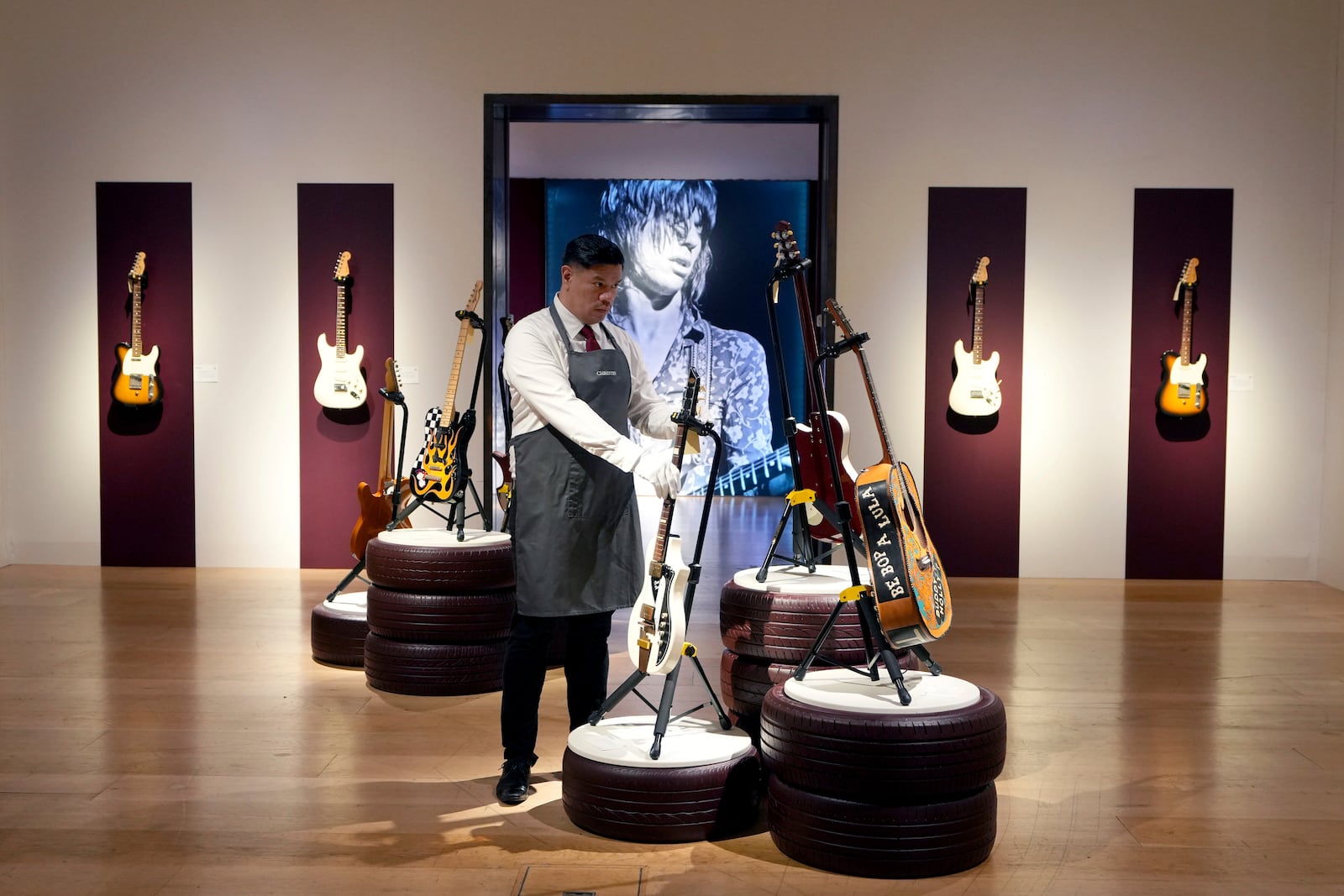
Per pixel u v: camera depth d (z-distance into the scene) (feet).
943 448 21.09
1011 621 17.25
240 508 21.38
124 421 21.35
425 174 21.08
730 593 10.80
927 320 21.02
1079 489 21.08
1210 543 21.11
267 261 21.16
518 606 9.60
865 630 8.94
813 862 8.32
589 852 8.62
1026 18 20.68
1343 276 20.36
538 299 33.53
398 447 21.27
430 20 20.92
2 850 8.62
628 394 9.94
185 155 21.15
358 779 10.22
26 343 21.38
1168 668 14.46
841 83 20.85
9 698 12.74
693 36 20.84
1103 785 10.19
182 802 9.62
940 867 8.16
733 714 10.94
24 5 21.07
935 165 20.89
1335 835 9.07
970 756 8.07
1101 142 20.80
